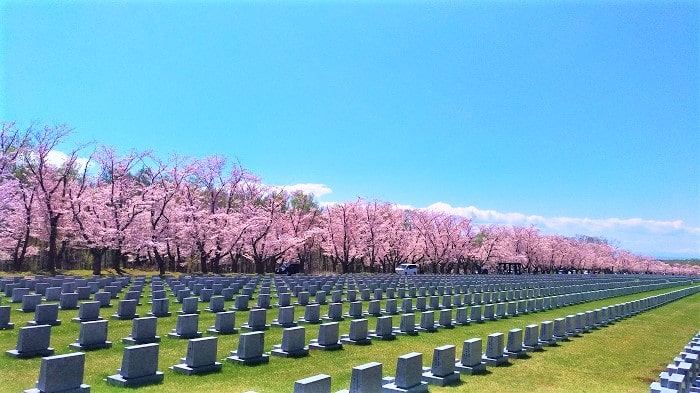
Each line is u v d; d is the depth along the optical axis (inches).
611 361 569.6
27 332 435.2
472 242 2999.5
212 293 892.0
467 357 472.4
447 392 398.3
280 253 2114.9
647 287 1932.8
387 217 2689.5
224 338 562.3
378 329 615.8
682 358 493.7
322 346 530.3
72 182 1664.6
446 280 1603.1
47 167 1577.3
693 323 998.4
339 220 2474.2
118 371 387.5
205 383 388.5
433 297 951.6
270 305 845.8
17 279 949.2
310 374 434.6
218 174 2004.2
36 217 1540.4
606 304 1293.1
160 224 1752.0
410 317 669.3
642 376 507.8
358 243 2544.3
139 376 378.3
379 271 2930.6
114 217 1611.7
